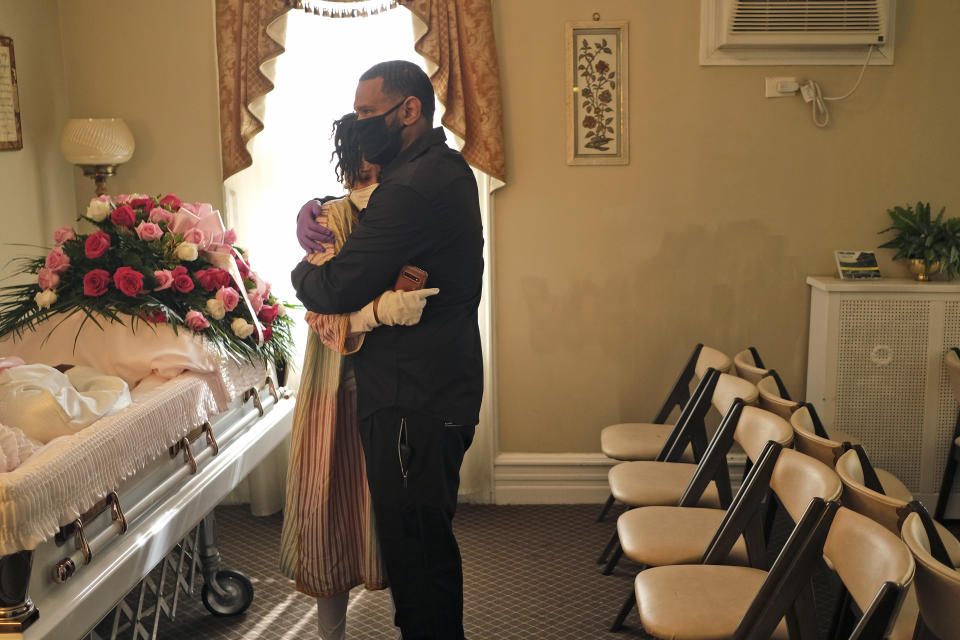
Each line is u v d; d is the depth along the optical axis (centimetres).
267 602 334
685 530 277
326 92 408
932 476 401
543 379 428
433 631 234
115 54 410
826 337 394
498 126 397
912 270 402
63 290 280
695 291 419
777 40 391
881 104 405
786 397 338
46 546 186
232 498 441
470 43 392
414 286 217
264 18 388
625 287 420
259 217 414
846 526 203
